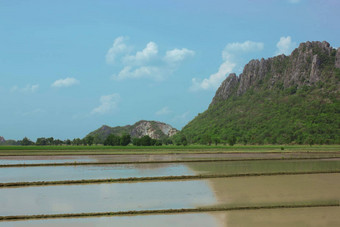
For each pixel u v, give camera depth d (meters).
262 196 35.12
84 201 33.41
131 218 28.06
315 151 108.62
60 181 42.81
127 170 54.91
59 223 27.00
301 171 51.81
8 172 53.03
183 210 30.05
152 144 179.25
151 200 33.66
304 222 26.75
